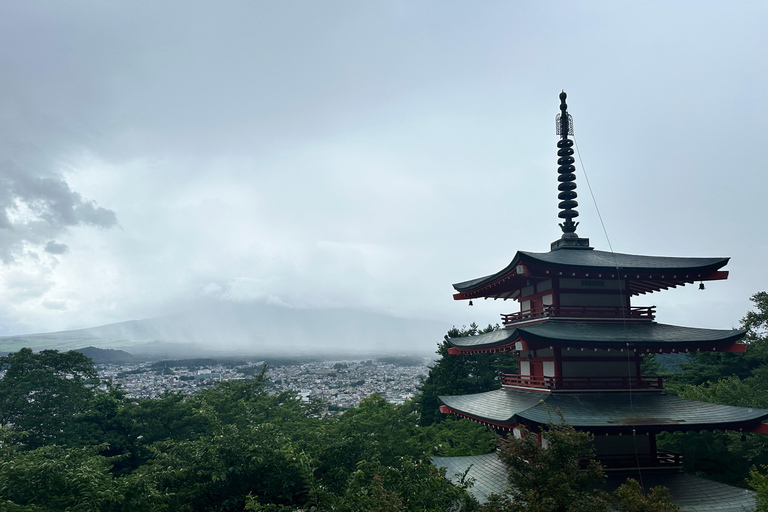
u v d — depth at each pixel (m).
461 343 33.03
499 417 24.70
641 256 29.33
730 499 20.55
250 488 23.61
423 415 66.81
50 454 23.14
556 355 25.70
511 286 31.53
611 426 21.55
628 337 24.77
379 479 15.63
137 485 19.27
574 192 32.31
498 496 16.28
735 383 41.81
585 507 15.09
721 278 26.42
